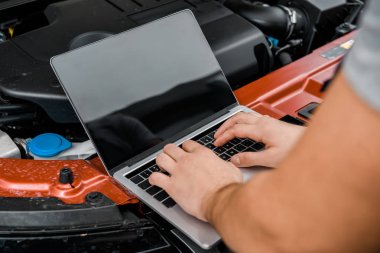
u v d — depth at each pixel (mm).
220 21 1296
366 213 422
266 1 1536
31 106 1044
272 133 903
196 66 1068
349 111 404
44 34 1172
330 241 449
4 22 1302
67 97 931
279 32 1396
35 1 1318
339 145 413
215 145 971
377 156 397
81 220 814
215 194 714
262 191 499
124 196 868
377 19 383
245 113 997
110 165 910
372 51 387
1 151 972
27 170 889
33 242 779
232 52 1237
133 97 972
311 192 439
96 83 937
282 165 473
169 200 838
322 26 1456
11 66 1068
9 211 807
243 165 899
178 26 1065
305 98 1193
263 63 1317
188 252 788
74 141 1079
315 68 1252
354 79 397
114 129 935
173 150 850
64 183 856
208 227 785
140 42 1008
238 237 539
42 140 983
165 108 1005
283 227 469
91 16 1248
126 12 1276
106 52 962
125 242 792
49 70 1064
